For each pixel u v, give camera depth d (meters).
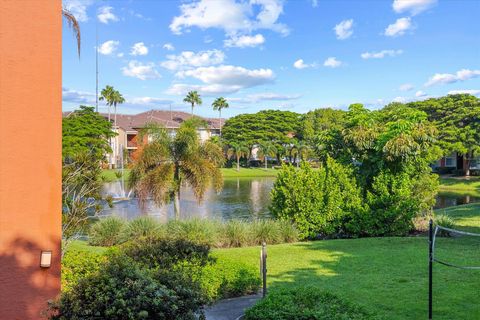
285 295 4.77
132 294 3.76
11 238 3.58
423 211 14.48
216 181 14.84
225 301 6.35
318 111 71.44
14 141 3.60
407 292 6.49
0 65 3.55
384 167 13.98
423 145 14.02
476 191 33.75
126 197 26.02
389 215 12.81
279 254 9.62
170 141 14.29
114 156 56.34
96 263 6.38
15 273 3.59
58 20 3.75
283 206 13.37
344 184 13.31
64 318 3.56
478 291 6.43
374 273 7.79
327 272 7.96
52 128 3.72
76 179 8.02
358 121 15.06
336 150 15.89
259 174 56.47
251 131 64.62
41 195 3.69
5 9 3.57
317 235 13.33
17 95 3.61
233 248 10.52
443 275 7.46
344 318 4.06
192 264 6.62
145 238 7.58
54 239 3.72
